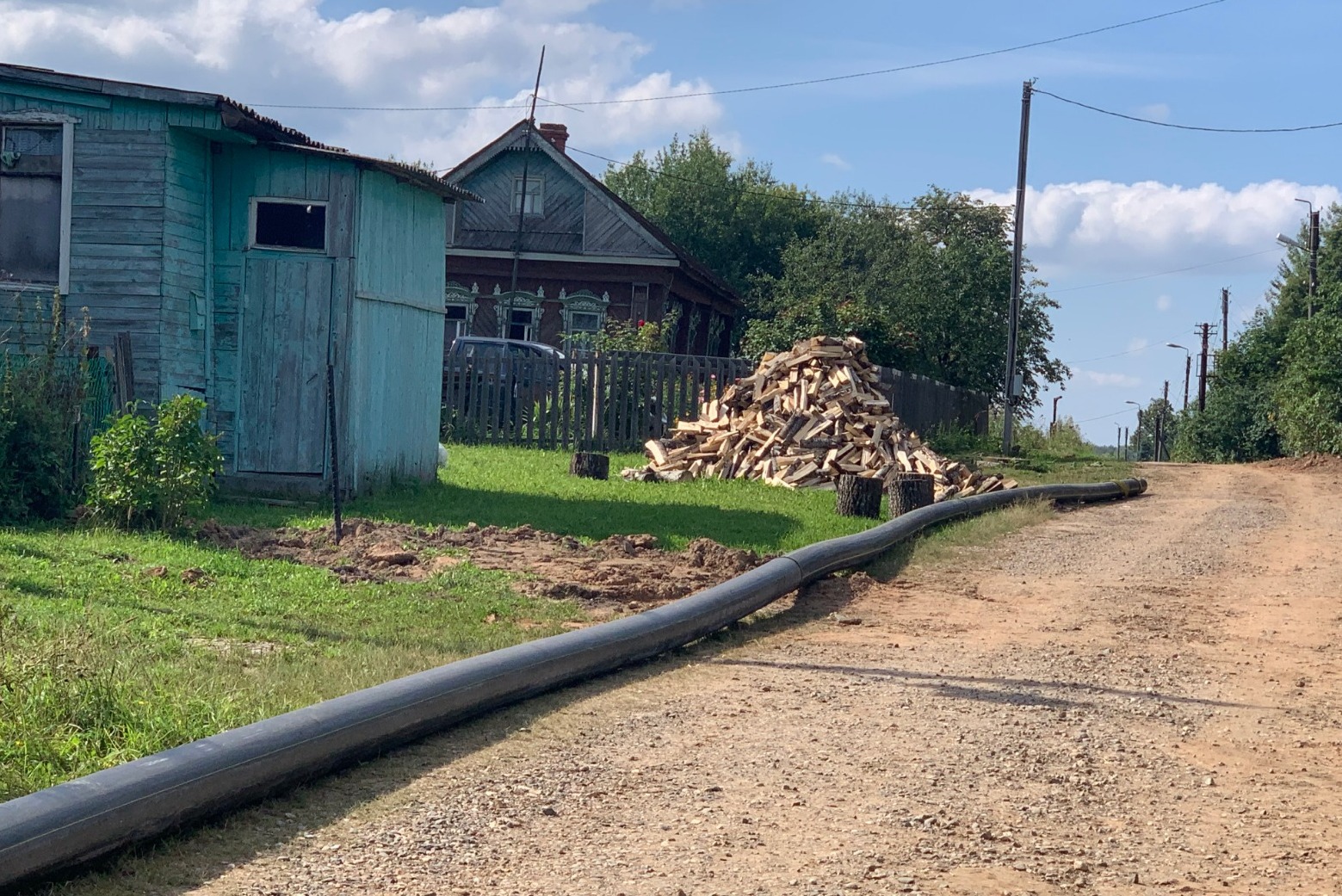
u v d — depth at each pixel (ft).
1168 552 50.16
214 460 41.01
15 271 48.29
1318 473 94.07
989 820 18.56
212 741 17.31
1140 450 327.67
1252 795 20.48
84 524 39.70
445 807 18.16
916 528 49.60
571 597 34.22
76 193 47.93
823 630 32.99
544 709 23.72
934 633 33.14
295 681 23.07
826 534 48.03
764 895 15.33
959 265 145.59
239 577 33.76
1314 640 33.83
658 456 68.28
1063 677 28.43
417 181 54.70
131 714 19.36
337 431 50.52
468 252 119.34
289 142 51.16
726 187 184.85
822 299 114.01
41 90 47.85
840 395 68.80
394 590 33.45
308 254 50.49
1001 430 154.92
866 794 19.51
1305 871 16.99
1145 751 22.88
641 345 103.55
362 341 51.52
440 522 46.16
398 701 20.44
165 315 47.83
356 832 17.06
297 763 18.19
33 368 43.04
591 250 119.65
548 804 18.49
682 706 24.52
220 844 16.44
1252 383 159.84
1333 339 111.86
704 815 18.26
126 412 44.39
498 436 82.99
